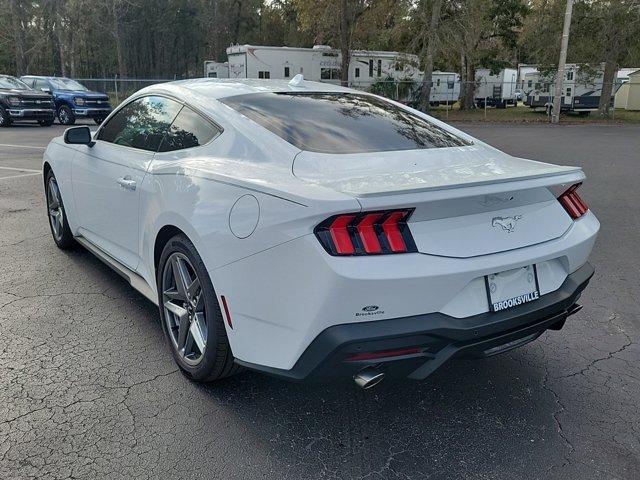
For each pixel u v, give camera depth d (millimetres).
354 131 3201
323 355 2307
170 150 3465
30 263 5051
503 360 3547
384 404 3016
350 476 2441
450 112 36656
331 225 2238
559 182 2791
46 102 20750
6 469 2412
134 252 3744
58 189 5098
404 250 2307
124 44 58594
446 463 2543
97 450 2557
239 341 2674
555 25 29938
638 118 30719
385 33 32906
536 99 35719
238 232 2566
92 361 3359
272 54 32438
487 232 2543
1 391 3008
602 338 3873
